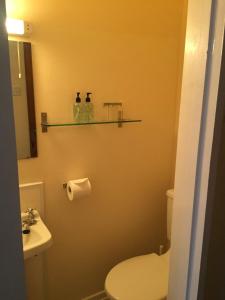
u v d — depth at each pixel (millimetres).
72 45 1437
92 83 1544
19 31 1254
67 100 1487
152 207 2027
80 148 1593
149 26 1665
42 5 1313
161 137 1927
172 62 1824
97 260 1857
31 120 1406
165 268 1642
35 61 1355
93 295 1894
